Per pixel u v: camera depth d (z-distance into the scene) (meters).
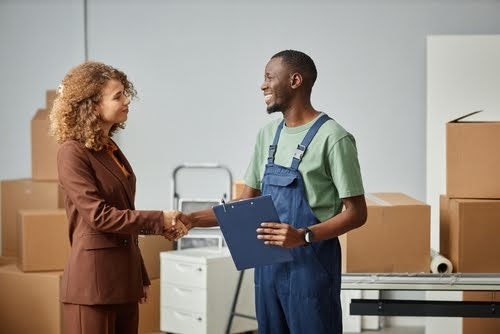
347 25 5.73
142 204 5.98
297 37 5.78
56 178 5.40
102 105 2.90
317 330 2.87
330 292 2.90
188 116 5.91
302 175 2.88
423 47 5.68
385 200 4.59
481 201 4.28
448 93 5.52
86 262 2.86
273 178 2.93
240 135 5.88
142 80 5.93
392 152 5.74
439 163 5.56
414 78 5.70
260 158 3.13
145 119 5.94
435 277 4.05
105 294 2.86
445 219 4.54
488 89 5.49
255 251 2.80
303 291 2.87
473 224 4.27
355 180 2.86
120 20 5.93
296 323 2.89
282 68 2.91
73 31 5.98
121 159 3.08
